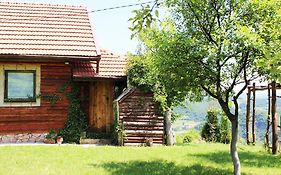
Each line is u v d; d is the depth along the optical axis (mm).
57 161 12578
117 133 17516
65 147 15609
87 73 18156
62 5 21609
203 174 11281
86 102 18531
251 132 22453
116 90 19016
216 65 9578
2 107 17391
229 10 9602
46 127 17797
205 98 11094
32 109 17719
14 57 17156
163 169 11781
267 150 17719
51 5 21406
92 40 19031
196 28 9836
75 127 18000
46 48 17859
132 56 18219
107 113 18688
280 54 5441
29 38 18344
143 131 17766
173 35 9664
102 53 19719
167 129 18406
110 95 18781
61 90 18125
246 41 8430
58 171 11016
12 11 20297
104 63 19156
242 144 20969
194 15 9773
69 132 17828
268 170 12367
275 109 17094
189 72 9758
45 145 16266
